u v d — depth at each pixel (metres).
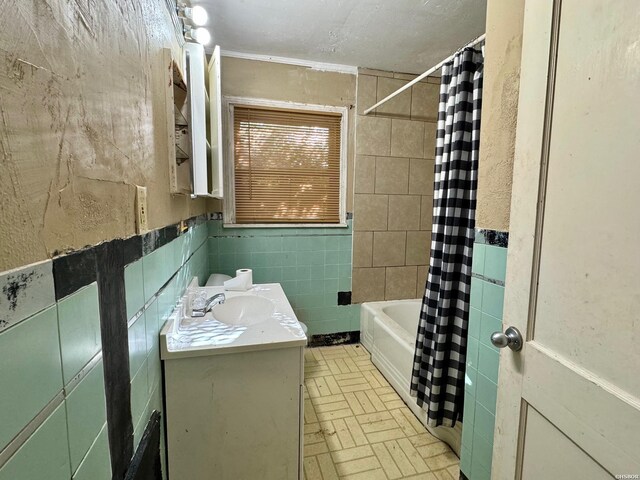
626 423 0.58
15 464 0.36
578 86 0.67
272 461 1.15
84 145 0.53
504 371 0.90
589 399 0.65
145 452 0.81
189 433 1.07
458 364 1.50
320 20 1.83
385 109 2.54
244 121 2.33
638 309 0.56
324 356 2.48
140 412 0.81
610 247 0.61
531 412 0.81
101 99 0.59
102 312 0.59
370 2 1.66
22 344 0.37
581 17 0.66
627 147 0.57
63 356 0.46
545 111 0.75
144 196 0.84
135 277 0.77
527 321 0.81
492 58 1.08
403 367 1.93
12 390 0.36
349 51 2.20
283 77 2.34
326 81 2.42
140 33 0.83
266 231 2.45
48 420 0.43
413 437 1.63
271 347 1.09
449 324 1.51
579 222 0.67
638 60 0.55
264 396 1.11
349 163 2.54
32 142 0.39
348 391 2.01
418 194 2.69
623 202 0.58
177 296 1.28
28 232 0.39
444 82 1.58
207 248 2.32
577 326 0.68
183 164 1.35
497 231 1.07
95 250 0.56
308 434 1.64
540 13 0.76
